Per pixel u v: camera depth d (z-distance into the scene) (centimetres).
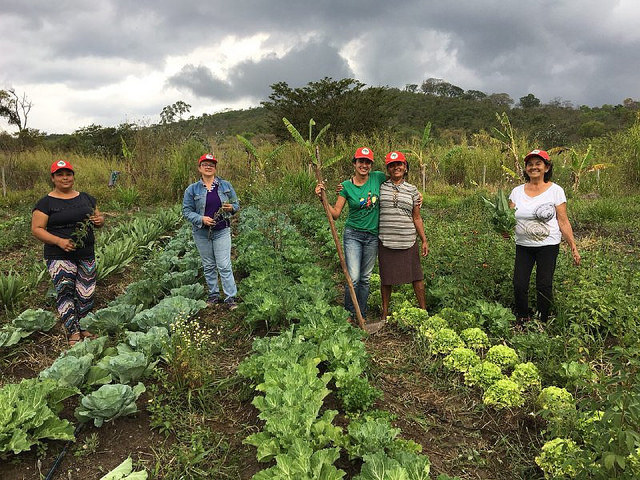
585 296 483
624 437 216
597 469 234
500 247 670
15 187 1762
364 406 350
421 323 498
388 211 499
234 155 1883
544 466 287
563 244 800
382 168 1698
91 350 407
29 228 961
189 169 1593
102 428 339
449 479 253
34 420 307
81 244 465
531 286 562
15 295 573
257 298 526
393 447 289
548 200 480
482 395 383
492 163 1919
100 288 665
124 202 1451
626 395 230
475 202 1306
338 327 449
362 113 2955
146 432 339
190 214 546
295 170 1709
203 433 333
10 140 1902
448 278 578
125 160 1716
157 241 938
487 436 340
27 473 294
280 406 331
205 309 582
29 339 485
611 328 449
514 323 524
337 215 507
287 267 715
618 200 1315
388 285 519
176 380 385
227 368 439
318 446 295
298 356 402
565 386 373
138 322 471
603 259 631
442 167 1956
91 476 295
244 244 871
